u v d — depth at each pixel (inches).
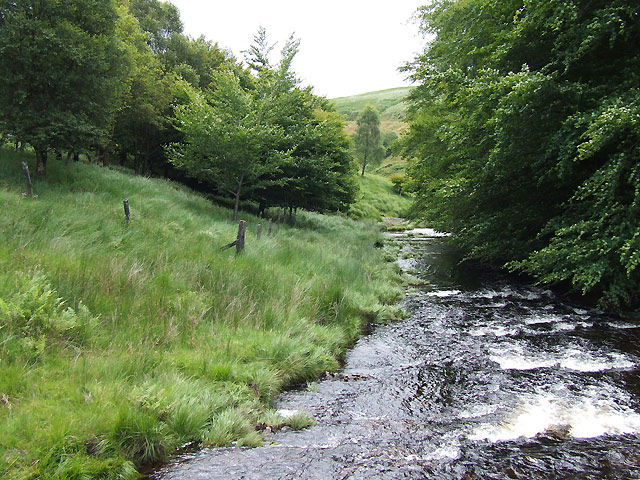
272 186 742.5
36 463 108.4
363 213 1654.8
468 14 573.3
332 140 830.5
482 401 184.4
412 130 792.9
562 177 337.1
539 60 411.8
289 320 257.1
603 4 350.6
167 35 1275.8
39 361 159.0
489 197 466.0
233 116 568.1
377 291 384.8
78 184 490.9
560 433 154.3
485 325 306.5
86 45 482.3
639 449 141.4
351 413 173.3
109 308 212.4
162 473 122.0
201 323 231.5
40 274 206.2
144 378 161.9
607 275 316.8
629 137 296.0
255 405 169.0
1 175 431.8
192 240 372.2
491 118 395.2
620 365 223.6
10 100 452.4
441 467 128.9
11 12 430.6
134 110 781.9
